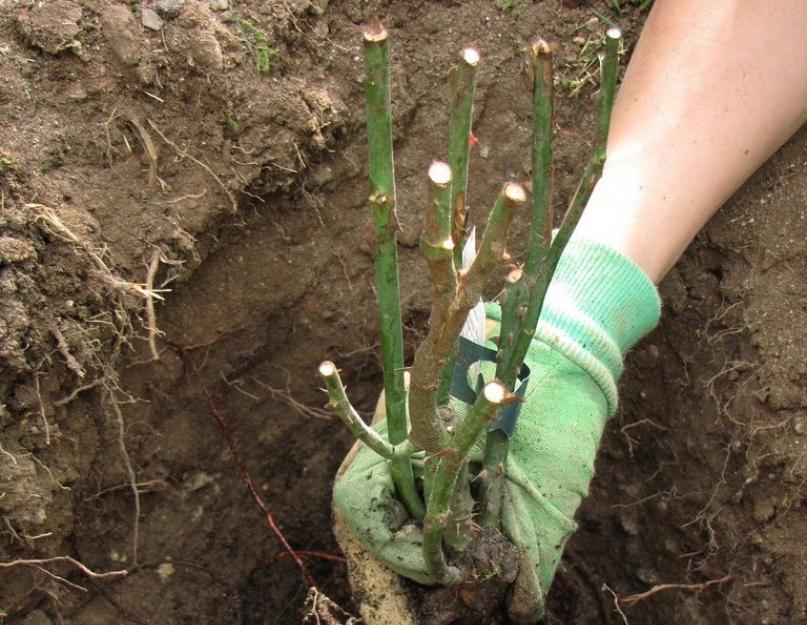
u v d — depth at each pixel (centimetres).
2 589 62
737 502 68
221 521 75
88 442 65
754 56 65
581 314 59
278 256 72
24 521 60
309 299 74
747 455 67
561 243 48
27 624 64
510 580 55
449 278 38
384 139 39
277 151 68
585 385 59
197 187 66
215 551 75
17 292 60
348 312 75
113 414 66
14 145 61
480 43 73
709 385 70
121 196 64
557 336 58
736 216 70
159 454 71
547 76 44
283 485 78
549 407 58
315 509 79
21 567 62
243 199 69
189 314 70
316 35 70
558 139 74
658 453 74
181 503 73
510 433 54
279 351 75
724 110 65
